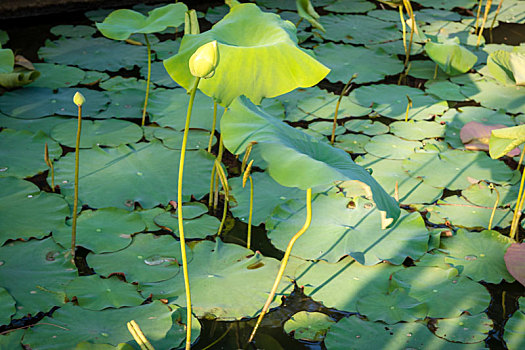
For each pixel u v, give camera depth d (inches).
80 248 84.5
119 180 98.7
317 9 187.9
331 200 96.9
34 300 73.4
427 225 93.3
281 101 130.3
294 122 122.0
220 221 92.2
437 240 89.2
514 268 82.4
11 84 123.3
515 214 90.0
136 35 157.6
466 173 106.3
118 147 107.7
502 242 88.9
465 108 130.2
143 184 98.4
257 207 95.6
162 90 129.6
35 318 71.4
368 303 76.7
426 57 158.1
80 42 150.5
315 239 88.0
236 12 87.2
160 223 89.7
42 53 142.7
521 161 109.4
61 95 124.6
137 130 114.3
